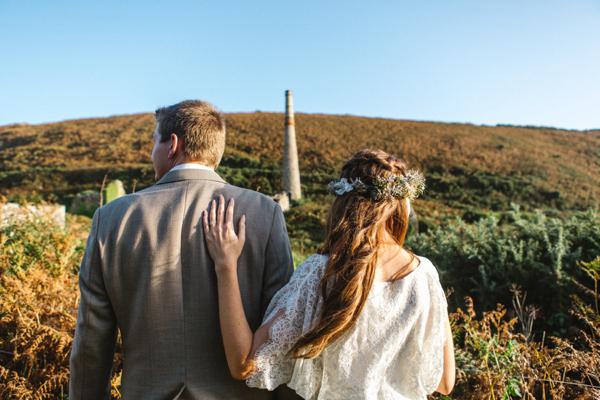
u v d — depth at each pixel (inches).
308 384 52.2
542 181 1304.1
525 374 90.4
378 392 49.3
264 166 1428.4
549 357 93.0
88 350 55.1
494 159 1549.0
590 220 195.5
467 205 1115.9
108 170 1315.2
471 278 188.1
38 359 103.1
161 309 53.2
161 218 55.3
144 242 54.0
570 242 183.2
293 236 732.7
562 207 1101.7
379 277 50.0
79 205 781.3
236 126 1937.7
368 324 48.3
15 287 108.7
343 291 47.1
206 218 55.8
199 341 53.9
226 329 51.1
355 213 51.8
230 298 52.1
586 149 1734.7
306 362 52.6
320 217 831.1
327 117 2213.3
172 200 56.7
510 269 180.1
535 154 1630.2
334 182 56.9
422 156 1568.7
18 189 1217.4
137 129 1883.6
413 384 49.8
